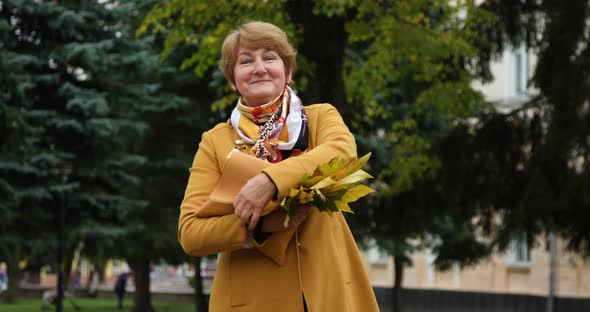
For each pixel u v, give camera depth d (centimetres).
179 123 2377
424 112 1991
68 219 2019
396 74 1523
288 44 283
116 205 2059
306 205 255
